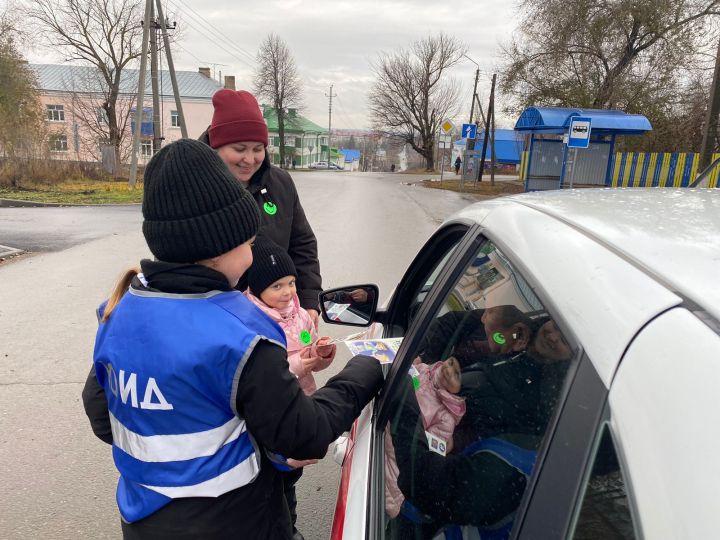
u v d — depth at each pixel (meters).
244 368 1.13
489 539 0.94
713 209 1.20
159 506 1.20
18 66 28.00
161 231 1.17
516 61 24.41
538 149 21.05
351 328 5.65
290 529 1.50
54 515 2.84
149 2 20.67
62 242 9.63
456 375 1.31
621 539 0.63
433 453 1.27
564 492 0.72
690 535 0.56
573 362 0.82
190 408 1.14
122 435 1.23
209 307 1.17
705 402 0.61
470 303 1.38
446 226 2.01
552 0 22.23
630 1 20.77
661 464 0.61
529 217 1.27
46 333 5.18
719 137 15.36
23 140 20.31
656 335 0.71
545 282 1.00
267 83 60.12
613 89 22.25
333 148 107.50
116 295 1.34
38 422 3.66
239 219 1.21
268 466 1.34
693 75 21.80
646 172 20.52
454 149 27.06
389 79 52.84
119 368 1.19
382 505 1.34
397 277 7.55
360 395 1.50
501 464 0.99
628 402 0.68
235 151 2.33
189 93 49.41
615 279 0.86
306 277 2.74
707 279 0.79
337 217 14.02
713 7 20.33
